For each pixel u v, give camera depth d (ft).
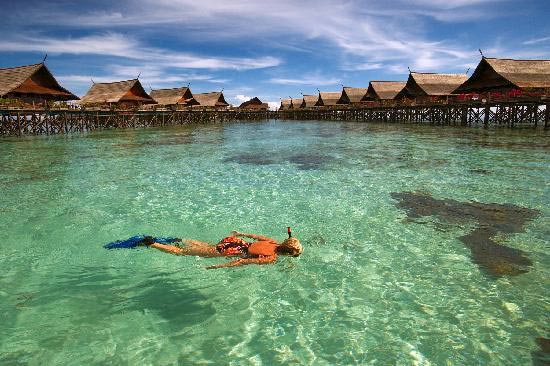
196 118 192.54
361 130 110.52
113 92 138.31
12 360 11.69
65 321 13.84
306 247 20.76
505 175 38.04
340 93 232.12
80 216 26.84
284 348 12.37
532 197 29.86
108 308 14.75
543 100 82.43
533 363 11.44
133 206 29.22
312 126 146.72
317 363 11.65
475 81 108.37
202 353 12.12
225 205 29.25
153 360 11.76
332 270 17.95
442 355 11.91
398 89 162.09
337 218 25.77
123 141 82.17
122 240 22.25
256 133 107.96
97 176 40.98
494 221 24.62
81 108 114.62
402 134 90.43
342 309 14.62
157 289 16.22
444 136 81.05
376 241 21.59
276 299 15.40
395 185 34.99
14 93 101.30
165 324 13.66
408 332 13.11
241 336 13.00
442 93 124.67
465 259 18.97
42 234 23.24
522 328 13.19
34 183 37.50
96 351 12.16
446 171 40.93
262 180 38.24
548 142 64.08
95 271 17.99
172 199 31.12
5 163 50.26
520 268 17.81
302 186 35.32
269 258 18.63
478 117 114.83
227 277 17.22
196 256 19.31
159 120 163.12
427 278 17.02
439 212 26.73
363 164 46.96
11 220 25.94
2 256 19.88
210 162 50.70
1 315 14.21
